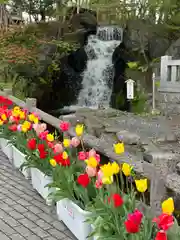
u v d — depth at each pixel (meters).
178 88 5.29
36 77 8.41
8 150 4.22
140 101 7.82
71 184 2.34
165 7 9.00
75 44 9.73
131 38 9.47
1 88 7.26
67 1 10.77
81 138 2.61
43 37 9.28
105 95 9.82
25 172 3.53
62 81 9.37
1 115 4.11
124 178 2.42
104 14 11.15
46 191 2.86
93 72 10.10
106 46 10.30
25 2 10.33
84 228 2.12
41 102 8.84
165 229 1.38
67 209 2.38
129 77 8.60
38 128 3.07
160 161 1.81
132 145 3.47
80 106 9.94
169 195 1.83
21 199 3.02
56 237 2.31
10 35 7.67
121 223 1.77
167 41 8.92
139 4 9.94
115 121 4.76
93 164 2.04
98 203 1.96
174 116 5.09
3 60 7.11
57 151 2.53
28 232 2.39
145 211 1.79
